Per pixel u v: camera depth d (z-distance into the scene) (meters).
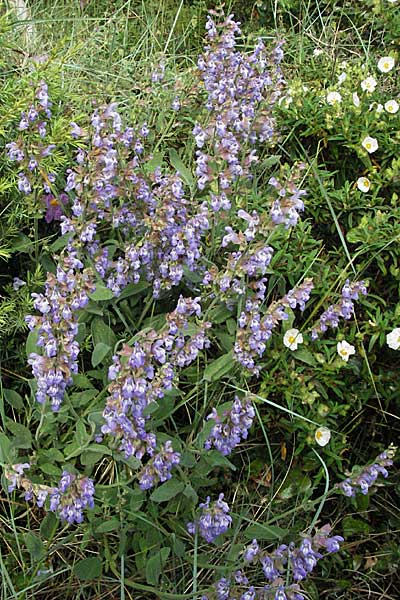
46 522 0.96
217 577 1.01
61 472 0.95
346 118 1.36
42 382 0.87
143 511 1.04
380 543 1.16
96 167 0.98
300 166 1.00
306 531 1.08
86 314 1.09
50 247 1.14
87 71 1.61
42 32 1.78
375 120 1.38
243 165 1.18
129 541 1.03
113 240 1.12
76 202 0.99
